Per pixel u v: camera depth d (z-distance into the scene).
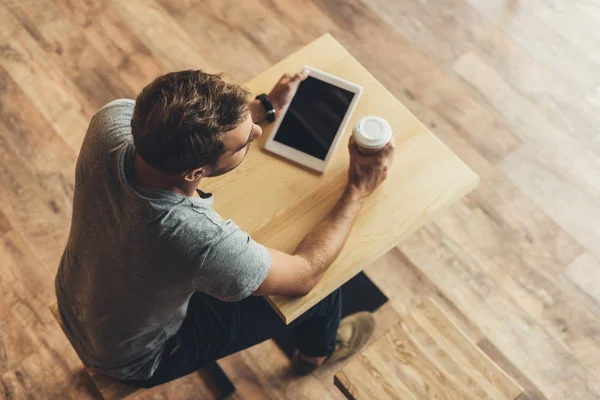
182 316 1.44
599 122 2.43
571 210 2.28
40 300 2.14
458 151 2.38
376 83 1.62
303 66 1.63
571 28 2.61
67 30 2.61
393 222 1.45
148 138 1.00
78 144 2.40
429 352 1.58
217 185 1.49
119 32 2.61
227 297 1.21
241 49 2.59
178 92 1.00
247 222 1.45
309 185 1.49
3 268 2.18
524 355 2.06
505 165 2.36
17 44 2.58
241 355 2.08
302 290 1.33
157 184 1.07
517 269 2.18
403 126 1.56
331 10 2.65
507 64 2.54
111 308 1.27
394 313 2.13
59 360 2.06
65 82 2.51
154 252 1.10
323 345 1.84
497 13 2.63
